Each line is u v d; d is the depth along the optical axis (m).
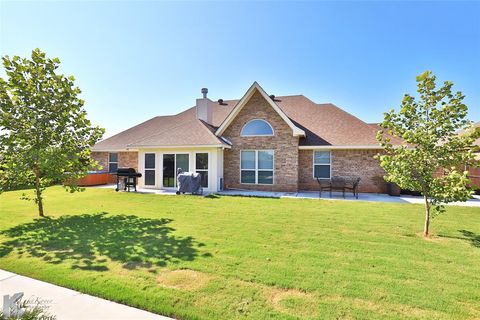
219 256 5.17
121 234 6.75
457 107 6.32
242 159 16.72
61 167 8.66
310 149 16.45
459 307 3.38
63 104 8.60
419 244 6.04
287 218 8.64
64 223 7.96
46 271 4.47
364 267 4.66
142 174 17.30
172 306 3.37
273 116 16.11
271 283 4.00
